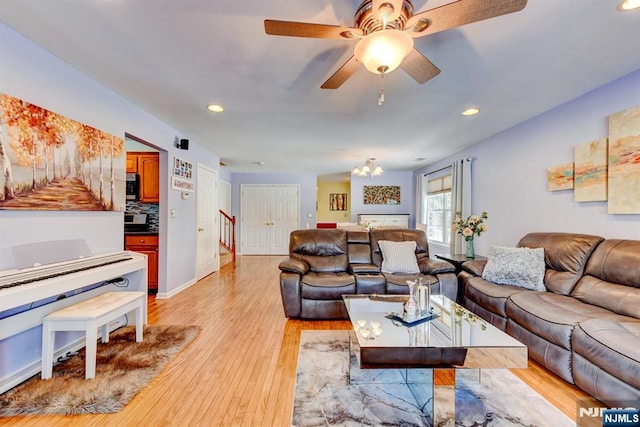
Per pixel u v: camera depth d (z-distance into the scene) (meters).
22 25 1.76
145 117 3.22
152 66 2.23
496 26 1.72
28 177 1.90
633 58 2.09
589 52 2.01
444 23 1.35
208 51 2.02
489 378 1.99
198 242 4.78
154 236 3.88
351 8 1.60
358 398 1.80
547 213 3.18
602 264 2.29
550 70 2.26
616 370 1.53
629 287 2.06
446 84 2.50
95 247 2.51
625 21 1.68
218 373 2.06
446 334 1.84
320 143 4.60
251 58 2.11
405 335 1.82
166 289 3.82
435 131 3.92
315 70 2.27
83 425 1.54
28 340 1.95
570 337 1.85
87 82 2.40
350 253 3.81
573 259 2.52
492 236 4.11
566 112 2.92
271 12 1.63
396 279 3.19
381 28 1.40
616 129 2.41
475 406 1.70
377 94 2.70
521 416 1.62
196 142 4.59
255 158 5.91
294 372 2.08
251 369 2.12
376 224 7.21
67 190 2.19
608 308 2.07
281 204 8.11
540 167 3.26
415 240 3.86
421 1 1.53
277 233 8.09
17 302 1.57
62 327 1.92
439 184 6.00
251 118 3.41
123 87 2.60
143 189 4.14
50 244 2.05
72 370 2.03
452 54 2.03
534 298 2.32
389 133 4.02
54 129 2.08
